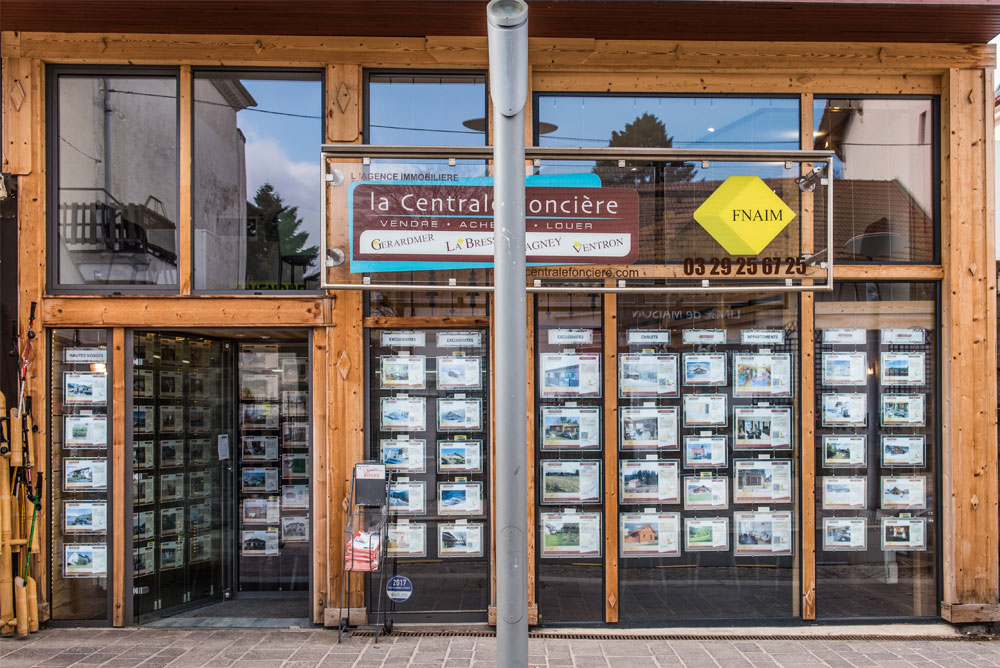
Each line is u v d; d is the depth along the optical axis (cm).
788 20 483
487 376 509
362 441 498
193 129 515
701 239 500
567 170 497
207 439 569
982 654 453
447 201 491
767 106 527
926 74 525
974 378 508
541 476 508
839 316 521
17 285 491
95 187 513
